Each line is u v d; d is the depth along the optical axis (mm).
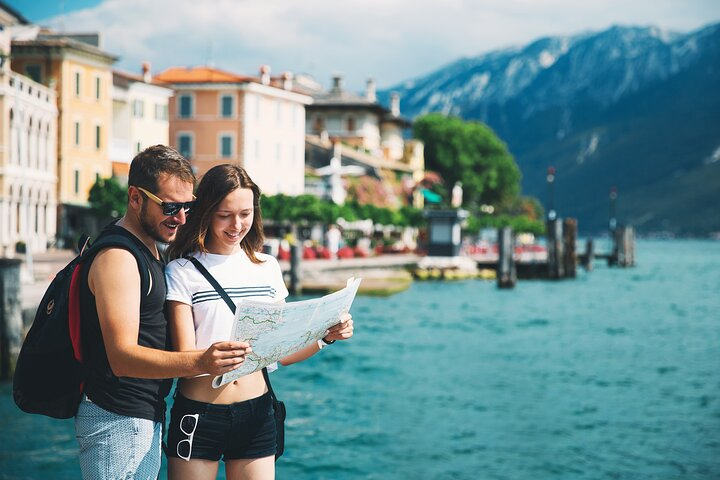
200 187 4746
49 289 4383
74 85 59875
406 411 16531
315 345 5043
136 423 4387
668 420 16062
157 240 4594
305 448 13602
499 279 55594
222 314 4680
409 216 80312
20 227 49969
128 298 4277
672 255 166375
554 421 15828
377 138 107062
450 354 25297
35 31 62688
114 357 4230
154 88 71188
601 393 18906
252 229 4941
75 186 59969
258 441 4914
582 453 13508
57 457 12648
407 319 35406
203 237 4730
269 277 4898
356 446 13773
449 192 124812
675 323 37531
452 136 124625
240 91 77062
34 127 53094
